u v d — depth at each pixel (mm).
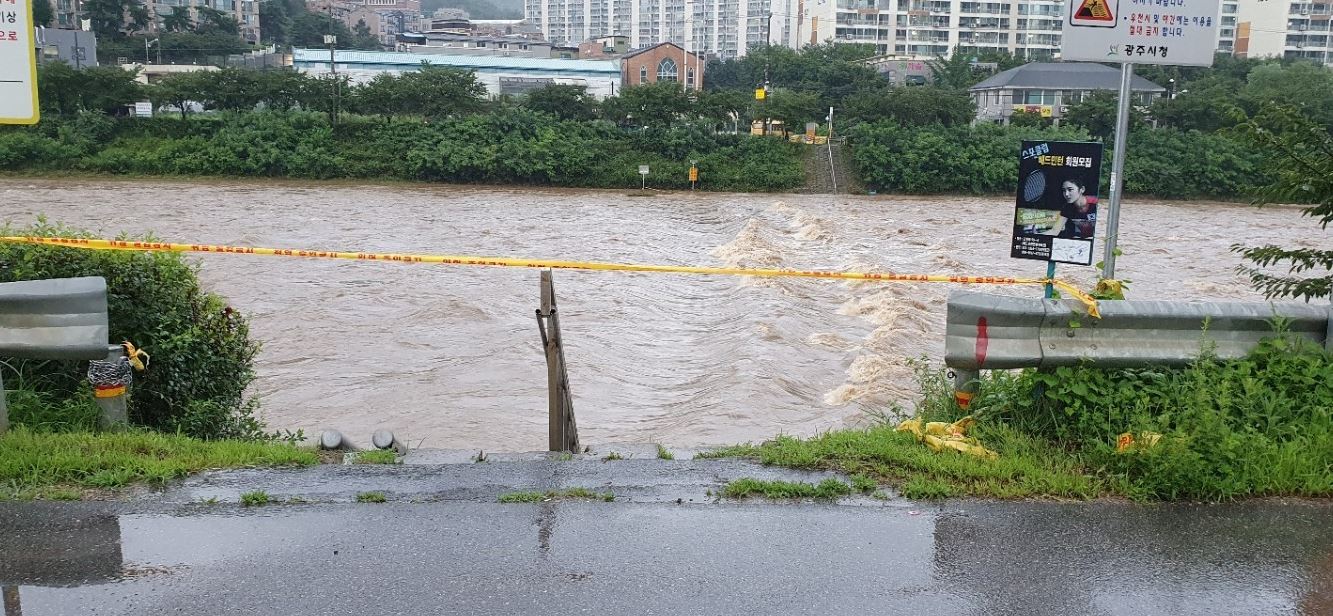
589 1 186375
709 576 4422
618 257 32594
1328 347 6410
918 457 5789
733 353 17094
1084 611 4176
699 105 70562
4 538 4660
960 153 66438
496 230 40438
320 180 64875
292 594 4191
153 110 70062
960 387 6531
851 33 126000
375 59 94562
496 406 13984
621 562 4543
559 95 73188
